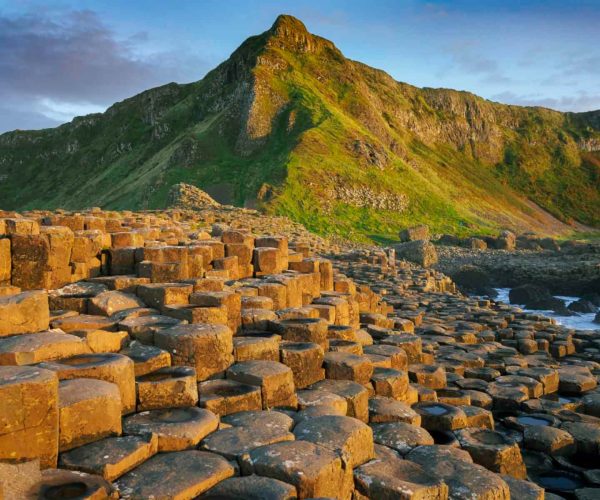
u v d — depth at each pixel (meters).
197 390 7.68
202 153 111.62
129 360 7.09
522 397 12.14
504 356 16.06
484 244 79.00
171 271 11.10
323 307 12.40
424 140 187.88
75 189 195.62
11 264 10.38
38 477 5.27
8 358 6.73
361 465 6.89
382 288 26.88
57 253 10.92
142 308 9.84
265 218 51.34
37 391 5.48
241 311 10.73
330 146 104.19
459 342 17.67
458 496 6.67
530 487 7.80
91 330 8.07
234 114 120.56
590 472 9.18
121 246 13.02
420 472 6.82
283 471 5.79
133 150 184.88
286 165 93.12
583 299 41.59
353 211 90.00
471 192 163.88
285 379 8.16
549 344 18.34
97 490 5.10
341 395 8.59
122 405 6.92
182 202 56.00
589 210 196.88
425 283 30.69
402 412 8.94
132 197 112.62
